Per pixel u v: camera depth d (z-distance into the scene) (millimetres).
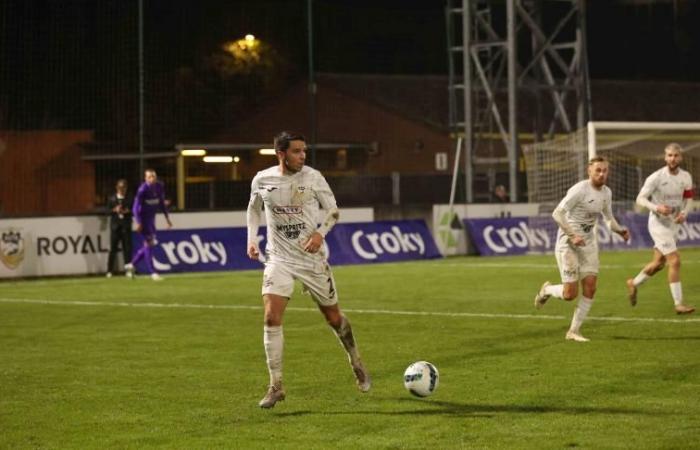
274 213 16375
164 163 71625
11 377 19703
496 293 33406
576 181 54156
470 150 55719
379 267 45469
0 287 39781
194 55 77125
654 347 21625
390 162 84750
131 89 70438
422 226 50844
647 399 16484
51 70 66938
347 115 86125
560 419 15250
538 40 58438
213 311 30266
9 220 43094
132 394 17875
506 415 15617
